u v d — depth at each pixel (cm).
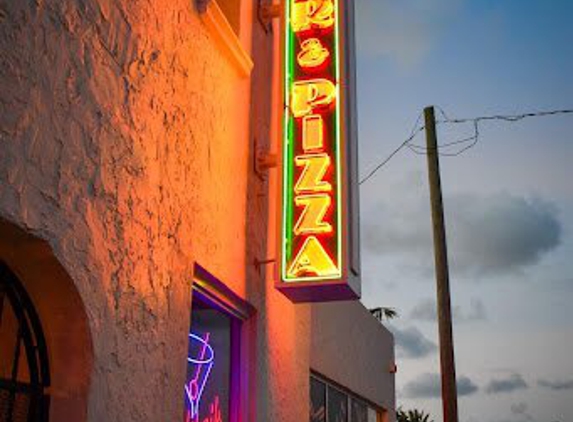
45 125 373
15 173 349
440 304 1168
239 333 679
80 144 404
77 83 405
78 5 411
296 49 725
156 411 469
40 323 398
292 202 670
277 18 834
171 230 512
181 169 539
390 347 1444
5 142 343
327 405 1038
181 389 508
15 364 382
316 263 647
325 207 661
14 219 347
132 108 466
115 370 421
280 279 650
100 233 418
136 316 452
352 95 729
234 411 654
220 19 622
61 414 389
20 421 382
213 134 612
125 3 466
